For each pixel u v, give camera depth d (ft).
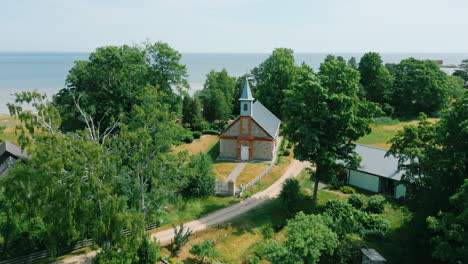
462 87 338.34
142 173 90.58
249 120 172.14
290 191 120.88
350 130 122.52
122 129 89.76
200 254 91.20
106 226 71.77
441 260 77.05
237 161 174.40
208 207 128.26
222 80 275.39
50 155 65.41
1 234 83.51
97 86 162.30
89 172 70.23
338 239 91.35
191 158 136.26
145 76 167.73
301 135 123.24
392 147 114.32
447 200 84.94
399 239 99.40
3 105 371.97
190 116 230.48
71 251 94.02
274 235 110.63
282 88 238.48
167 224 114.21
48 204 67.87
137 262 82.28
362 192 139.23
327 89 116.57
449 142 89.15
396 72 293.84
